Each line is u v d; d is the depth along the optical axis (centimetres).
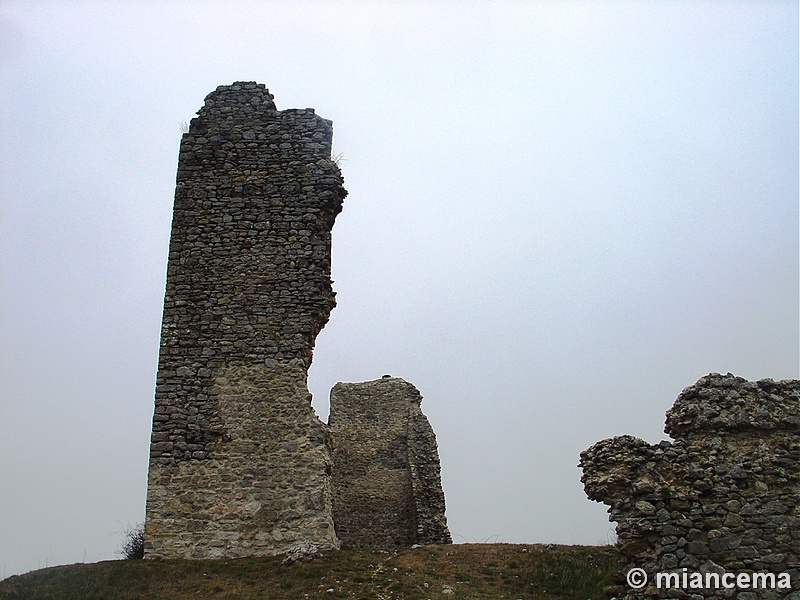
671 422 1355
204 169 1995
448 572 1555
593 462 1347
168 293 1886
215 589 1451
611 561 1596
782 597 1202
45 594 1434
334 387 3108
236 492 1719
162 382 1811
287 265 1909
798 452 1277
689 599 1220
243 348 1839
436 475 2842
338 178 2000
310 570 1531
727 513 1259
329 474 1803
